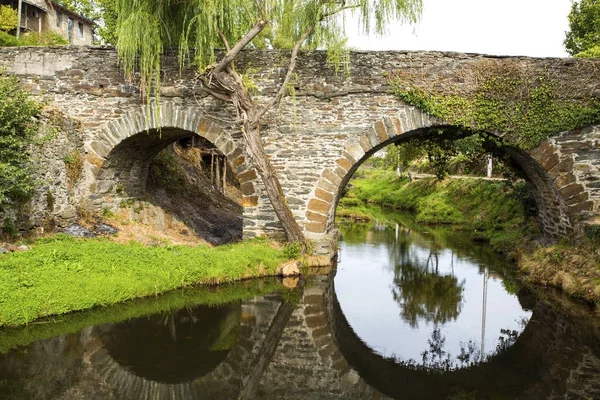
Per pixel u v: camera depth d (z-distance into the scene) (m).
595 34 22.62
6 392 6.17
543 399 6.68
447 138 13.69
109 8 24.22
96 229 12.96
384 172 47.97
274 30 12.42
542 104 12.16
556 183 12.23
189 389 6.70
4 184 9.88
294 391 6.83
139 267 10.59
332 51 12.25
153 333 8.41
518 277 12.94
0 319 7.84
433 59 12.45
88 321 8.60
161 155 18.39
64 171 12.55
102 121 13.55
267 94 12.98
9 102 10.23
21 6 25.23
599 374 7.51
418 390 7.04
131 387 6.61
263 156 12.07
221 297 10.56
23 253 9.75
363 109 12.73
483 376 7.51
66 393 6.28
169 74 13.22
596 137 11.99
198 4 11.87
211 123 13.09
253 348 8.19
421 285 12.60
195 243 14.55
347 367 7.71
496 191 22.27
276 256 12.41
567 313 10.00
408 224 24.83
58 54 13.61
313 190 13.01
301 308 10.18
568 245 12.11
